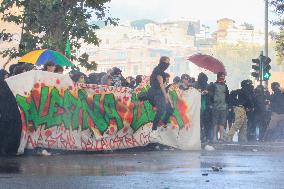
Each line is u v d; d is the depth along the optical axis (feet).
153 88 47.21
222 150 49.14
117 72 53.06
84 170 29.55
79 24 57.77
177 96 49.14
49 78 41.37
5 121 38.65
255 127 62.75
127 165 32.91
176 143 48.80
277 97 64.95
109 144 44.50
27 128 39.81
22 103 39.70
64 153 41.98
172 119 48.52
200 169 30.83
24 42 58.59
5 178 25.53
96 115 43.86
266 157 40.37
